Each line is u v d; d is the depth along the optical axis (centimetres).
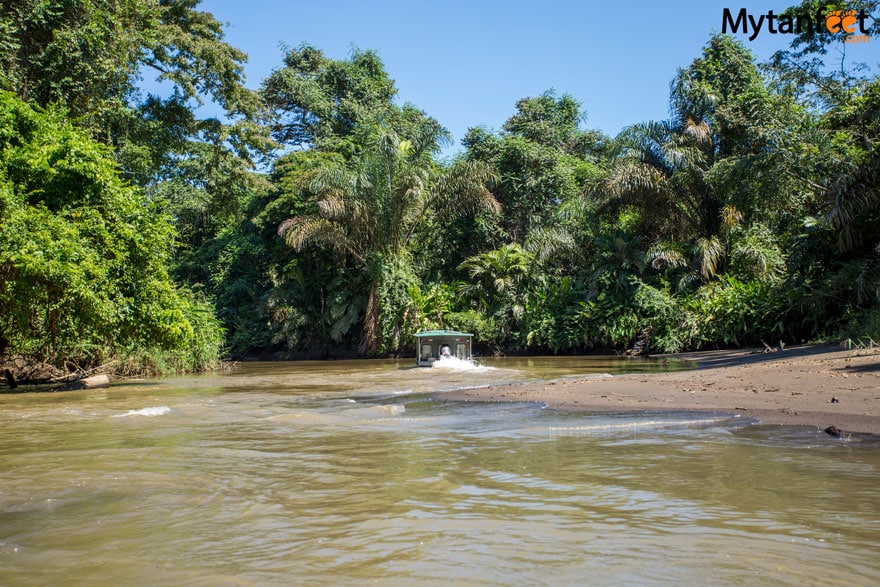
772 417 564
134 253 1201
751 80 2398
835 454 399
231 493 328
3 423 629
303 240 2478
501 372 1352
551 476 353
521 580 203
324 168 2484
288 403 790
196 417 657
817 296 1609
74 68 1603
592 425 539
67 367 1468
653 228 2466
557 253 2586
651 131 2288
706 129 2203
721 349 1983
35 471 385
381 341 2541
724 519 265
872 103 1686
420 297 2550
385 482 346
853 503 286
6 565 227
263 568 220
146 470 385
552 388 866
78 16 1630
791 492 307
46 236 1029
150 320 1211
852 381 730
